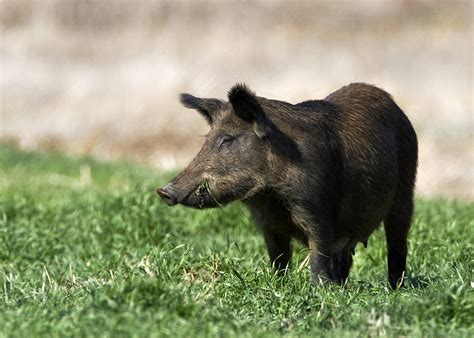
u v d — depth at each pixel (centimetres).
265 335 1852
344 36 8169
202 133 6594
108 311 1875
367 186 2523
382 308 2025
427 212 3341
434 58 7625
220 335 1817
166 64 7688
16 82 7456
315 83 7219
